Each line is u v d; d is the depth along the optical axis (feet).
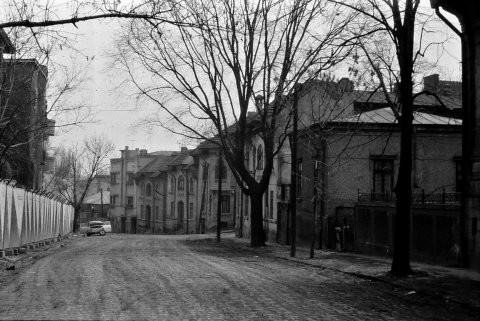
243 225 166.09
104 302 36.14
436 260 63.57
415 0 54.29
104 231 233.14
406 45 54.90
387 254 76.28
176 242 140.15
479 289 44.21
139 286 44.73
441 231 62.64
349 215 90.99
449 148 95.50
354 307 36.55
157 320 29.94
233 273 57.31
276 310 34.14
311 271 62.39
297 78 89.25
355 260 73.56
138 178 320.91
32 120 104.47
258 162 149.18
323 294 42.80
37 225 100.17
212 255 88.48
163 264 67.31
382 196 88.53
